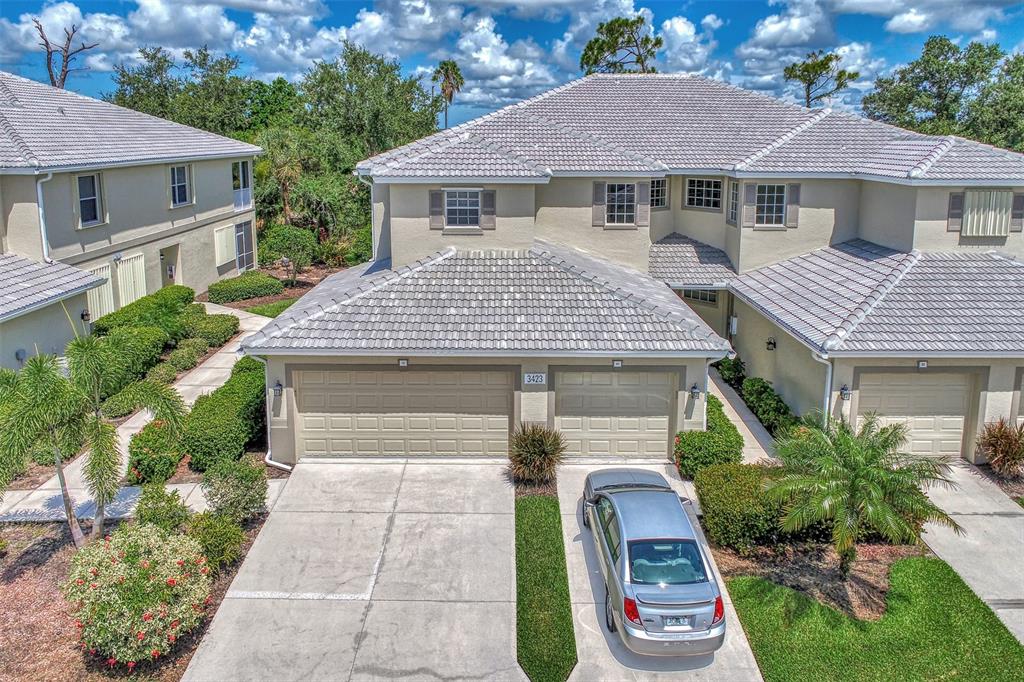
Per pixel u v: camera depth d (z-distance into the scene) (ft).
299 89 176.35
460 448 59.26
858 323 57.36
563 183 75.05
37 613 40.88
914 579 43.75
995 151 69.46
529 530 49.11
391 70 184.03
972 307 59.72
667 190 87.04
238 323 96.58
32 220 75.72
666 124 85.87
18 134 78.64
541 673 36.86
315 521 50.42
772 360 71.36
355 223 144.87
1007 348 54.95
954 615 40.75
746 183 76.79
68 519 44.98
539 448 54.65
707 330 58.03
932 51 168.35
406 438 59.06
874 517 39.42
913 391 58.70
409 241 68.44
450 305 59.62
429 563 45.85
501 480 56.08
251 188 133.18
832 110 87.86
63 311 75.31
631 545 38.45
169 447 55.42
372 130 168.55
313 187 137.90
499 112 85.25
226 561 44.68
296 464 58.39
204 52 194.49
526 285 62.44
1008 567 45.42
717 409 65.00
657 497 43.19
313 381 57.88
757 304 69.26
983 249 67.82
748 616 40.75
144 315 85.30
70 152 81.56
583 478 56.44
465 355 54.85
